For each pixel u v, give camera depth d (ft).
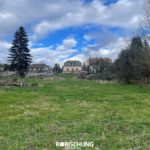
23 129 16.61
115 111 23.88
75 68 257.96
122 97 36.58
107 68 111.04
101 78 96.43
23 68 59.77
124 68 71.15
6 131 16.06
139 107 26.30
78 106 27.55
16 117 21.11
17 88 52.21
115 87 58.80
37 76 122.01
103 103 30.12
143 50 59.93
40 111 24.16
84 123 16.97
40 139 14.12
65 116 21.35
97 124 17.94
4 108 25.93
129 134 15.12
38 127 17.07
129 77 72.13
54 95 40.37
